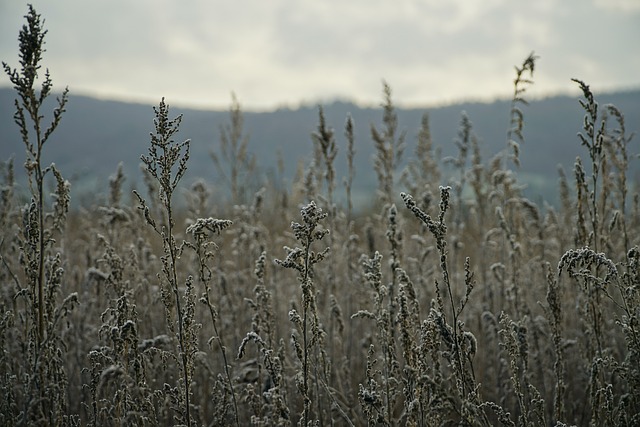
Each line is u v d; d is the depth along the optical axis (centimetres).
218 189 980
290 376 560
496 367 602
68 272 647
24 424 374
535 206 681
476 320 626
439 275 715
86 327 589
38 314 390
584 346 556
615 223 514
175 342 501
